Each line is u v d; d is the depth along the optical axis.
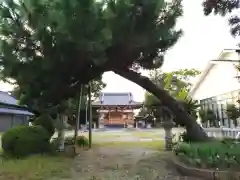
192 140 9.31
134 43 7.91
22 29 7.56
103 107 40.69
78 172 6.67
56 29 6.86
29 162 7.50
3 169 6.69
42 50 7.67
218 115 16.70
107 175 6.35
